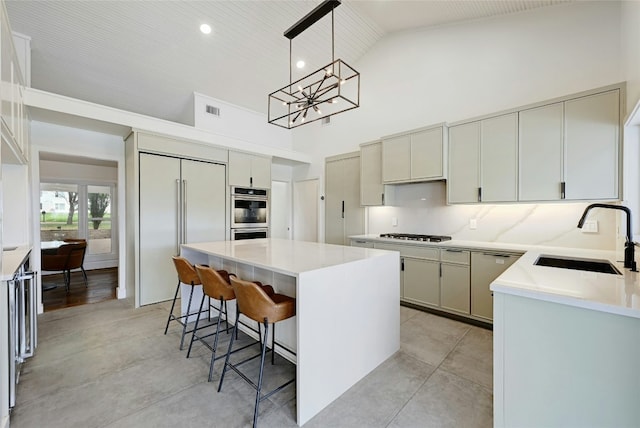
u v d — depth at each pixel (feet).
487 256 9.64
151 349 8.26
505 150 9.75
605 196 7.91
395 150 12.75
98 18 10.28
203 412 5.63
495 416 4.40
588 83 9.29
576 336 3.80
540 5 10.06
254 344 7.68
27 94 9.29
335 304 6.10
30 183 10.70
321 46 14.43
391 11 12.23
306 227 19.71
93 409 5.71
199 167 13.85
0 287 4.95
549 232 9.91
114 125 11.54
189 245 10.03
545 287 4.17
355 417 5.51
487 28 11.44
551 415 4.00
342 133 17.02
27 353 7.08
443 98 12.71
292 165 19.94
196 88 14.94
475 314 9.95
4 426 4.94
